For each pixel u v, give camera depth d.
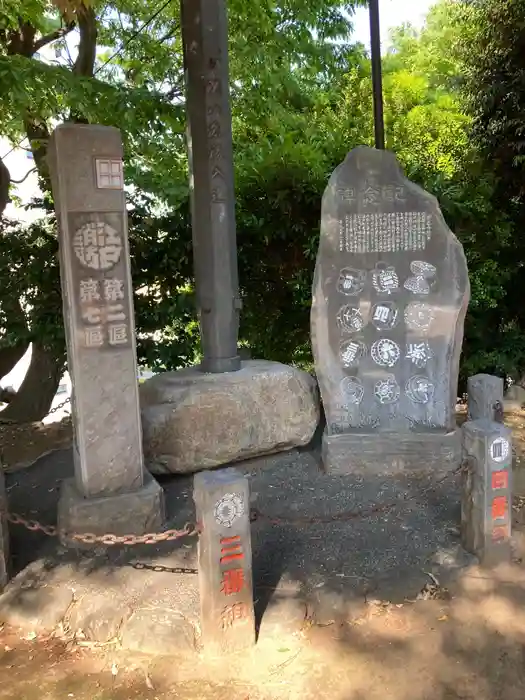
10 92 4.46
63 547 3.28
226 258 4.22
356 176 4.00
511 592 2.83
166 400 3.97
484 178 6.53
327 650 2.51
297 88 7.66
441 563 3.03
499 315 7.01
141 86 5.88
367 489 3.87
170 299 6.50
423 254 4.01
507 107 6.29
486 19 6.34
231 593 2.47
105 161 3.09
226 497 2.41
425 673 2.39
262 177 5.99
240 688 2.33
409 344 4.09
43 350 6.95
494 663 2.43
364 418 4.16
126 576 2.97
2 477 2.97
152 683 2.38
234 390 4.09
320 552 3.16
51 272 6.23
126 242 3.20
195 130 4.11
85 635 2.68
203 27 3.96
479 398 4.37
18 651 2.60
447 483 3.93
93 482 3.29
